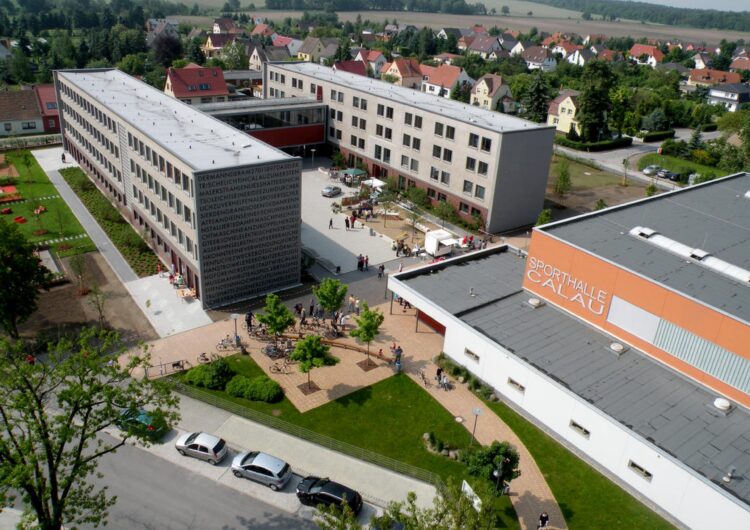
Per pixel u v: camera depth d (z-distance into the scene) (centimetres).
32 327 4503
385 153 8106
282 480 3216
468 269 5006
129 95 7044
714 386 3434
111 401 2744
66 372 2592
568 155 10469
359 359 4372
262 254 5019
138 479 3262
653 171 9650
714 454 3027
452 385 4116
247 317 4603
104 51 17038
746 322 3200
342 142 8869
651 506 3144
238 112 8144
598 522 3064
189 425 3678
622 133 12488
